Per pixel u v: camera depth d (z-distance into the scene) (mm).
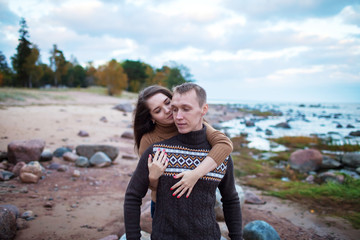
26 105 17453
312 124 28953
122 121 17000
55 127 12070
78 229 3441
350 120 36531
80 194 4832
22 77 49219
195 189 1426
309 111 63438
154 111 1815
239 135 17484
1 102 17234
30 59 47031
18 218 3500
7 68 61156
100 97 35906
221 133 1620
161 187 1434
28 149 6438
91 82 71312
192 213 1400
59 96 26969
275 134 18797
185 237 1386
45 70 58625
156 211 1478
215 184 1474
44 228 3373
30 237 3121
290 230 3988
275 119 35594
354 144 13750
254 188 6367
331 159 9133
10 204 3838
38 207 4020
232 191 1644
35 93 25391
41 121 12844
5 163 6195
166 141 1532
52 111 16438
